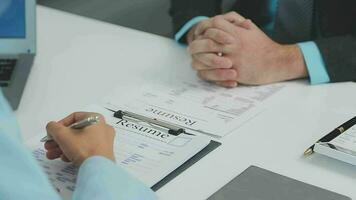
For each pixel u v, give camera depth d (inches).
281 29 67.4
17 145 25.2
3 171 24.6
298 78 52.3
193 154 39.1
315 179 37.1
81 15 73.2
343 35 57.5
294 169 38.1
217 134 42.2
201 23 55.6
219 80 50.5
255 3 68.0
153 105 46.6
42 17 67.6
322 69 51.4
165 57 56.8
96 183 30.7
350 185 36.5
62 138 36.0
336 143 39.0
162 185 36.2
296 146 40.8
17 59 53.5
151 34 63.2
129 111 45.3
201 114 45.3
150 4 87.6
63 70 53.6
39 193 25.4
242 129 43.0
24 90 49.2
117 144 39.8
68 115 42.4
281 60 51.6
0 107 26.3
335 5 62.6
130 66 54.7
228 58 50.8
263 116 45.1
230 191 34.8
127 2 87.9
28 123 44.0
